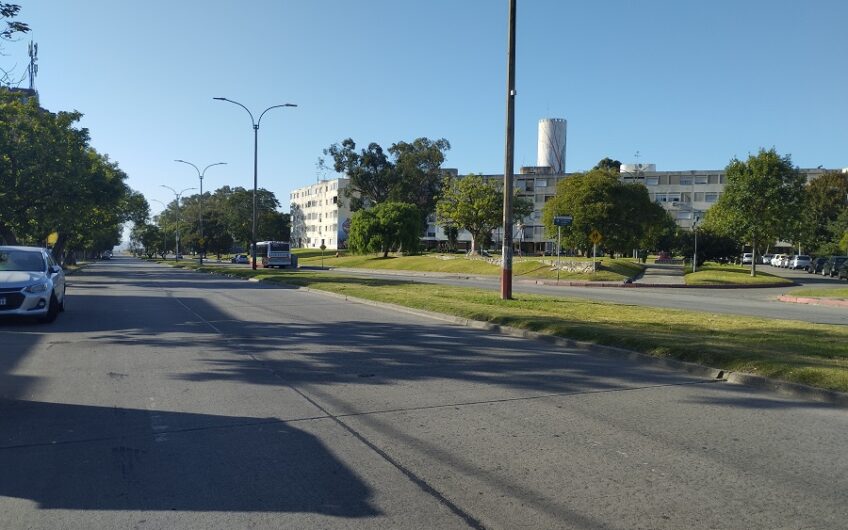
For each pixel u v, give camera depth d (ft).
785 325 45.29
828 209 238.07
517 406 24.67
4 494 16.07
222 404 24.75
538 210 386.73
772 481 17.06
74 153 122.93
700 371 30.66
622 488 16.56
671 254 299.58
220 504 15.53
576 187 165.68
